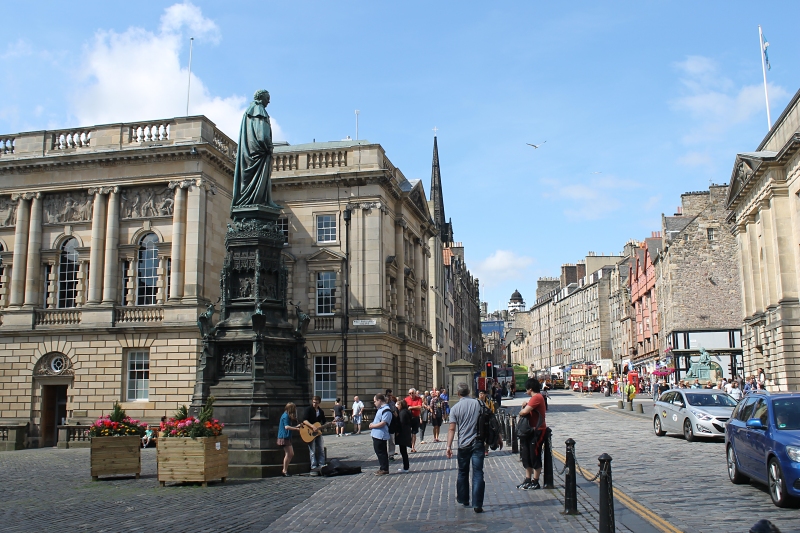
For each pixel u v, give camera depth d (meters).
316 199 47.00
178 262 40.12
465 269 112.31
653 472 17.52
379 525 11.55
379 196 46.25
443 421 44.47
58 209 42.84
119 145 41.91
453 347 90.94
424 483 16.84
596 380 104.12
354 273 45.78
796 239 39.69
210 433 16.86
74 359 40.62
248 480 17.56
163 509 13.31
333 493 15.27
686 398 26.98
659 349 83.88
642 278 96.44
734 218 53.28
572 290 150.00
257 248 20.44
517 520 11.70
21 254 42.50
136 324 39.84
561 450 23.28
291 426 18.25
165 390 39.06
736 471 15.28
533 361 190.25
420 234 58.19
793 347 39.75
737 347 68.31
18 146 43.25
